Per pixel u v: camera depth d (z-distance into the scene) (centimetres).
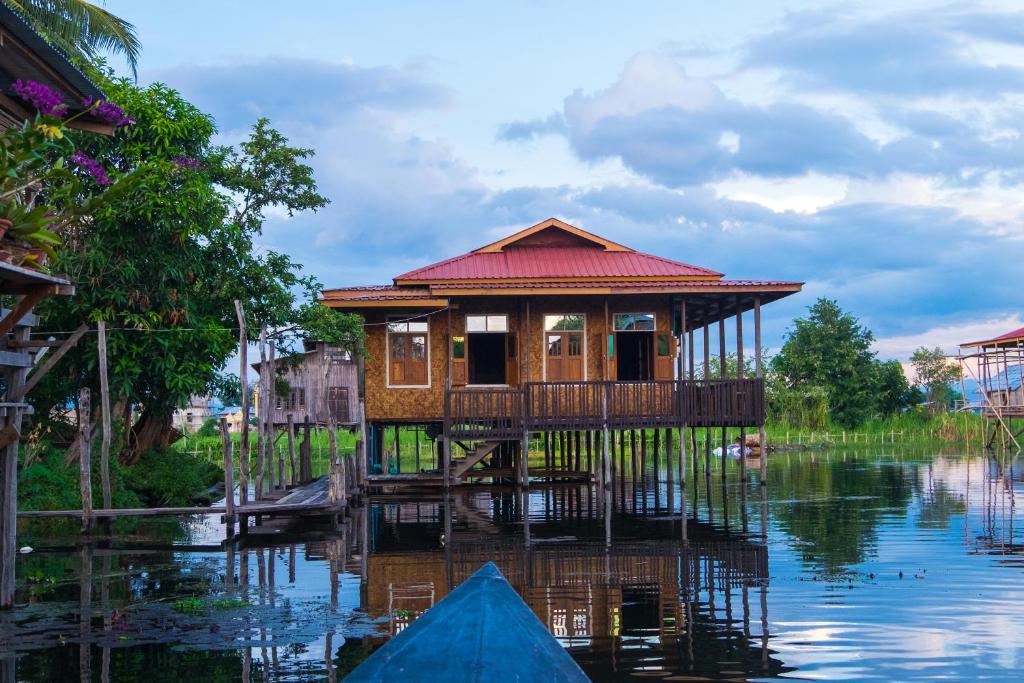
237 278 2691
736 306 2634
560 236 3020
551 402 2402
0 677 866
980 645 966
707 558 1505
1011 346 4397
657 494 2489
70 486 2162
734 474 3262
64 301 2241
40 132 862
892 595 1207
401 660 381
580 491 2742
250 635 1022
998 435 4994
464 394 2423
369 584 1318
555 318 2669
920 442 5444
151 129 2347
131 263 2305
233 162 2836
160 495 2480
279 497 2277
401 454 4438
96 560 1562
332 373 3884
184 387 2366
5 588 1151
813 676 866
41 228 895
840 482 2853
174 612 1138
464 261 2872
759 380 2441
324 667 898
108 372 2345
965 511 2094
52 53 1068
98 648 968
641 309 2662
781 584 1286
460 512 2244
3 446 1037
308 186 2872
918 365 7638
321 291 2884
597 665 902
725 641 986
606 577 1347
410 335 2664
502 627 396
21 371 1080
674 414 2398
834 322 6769
